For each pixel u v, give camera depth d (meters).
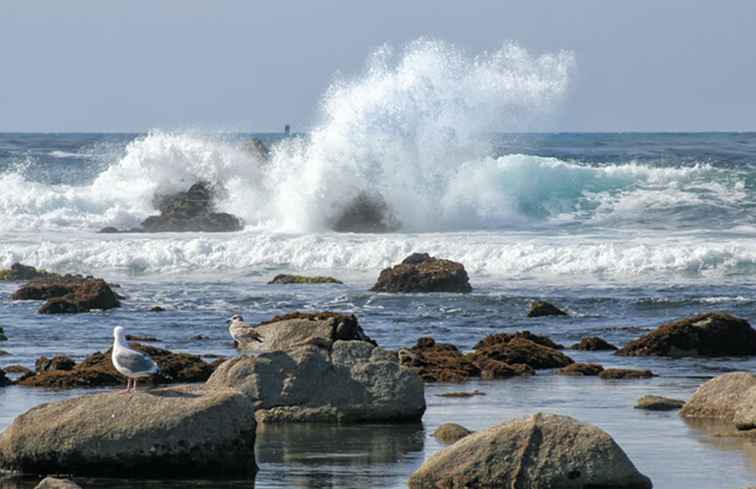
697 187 148.25
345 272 113.25
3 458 40.47
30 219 143.12
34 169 178.12
